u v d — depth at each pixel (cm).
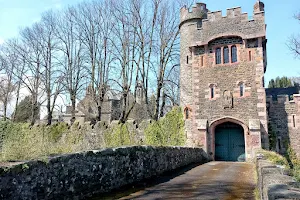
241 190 846
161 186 898
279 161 1028
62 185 604
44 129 2906
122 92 2820
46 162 567
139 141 2380
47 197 559
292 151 2098
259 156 1262
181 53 2530
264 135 1998
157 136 2341
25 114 4244
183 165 1530
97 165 732
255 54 2131
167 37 2856
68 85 3158
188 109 2336
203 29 2319
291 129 2134
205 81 2267
